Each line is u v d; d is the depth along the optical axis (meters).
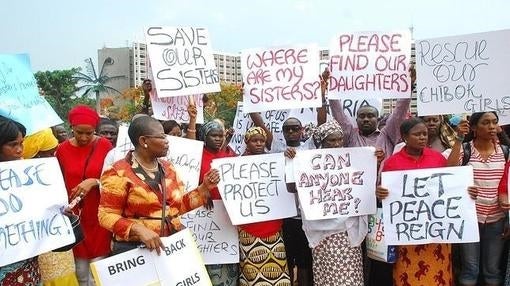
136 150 4.00
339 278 5.23
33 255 3.72
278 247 5.50
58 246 3.86
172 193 4.04
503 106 5.43
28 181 3.79
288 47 6.26
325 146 5.50
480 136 5.22
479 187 5.21
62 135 7.40
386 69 6.05
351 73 6.12
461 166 4.91
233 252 5.53
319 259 5.35
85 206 5.20
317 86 6.21
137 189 3.85
